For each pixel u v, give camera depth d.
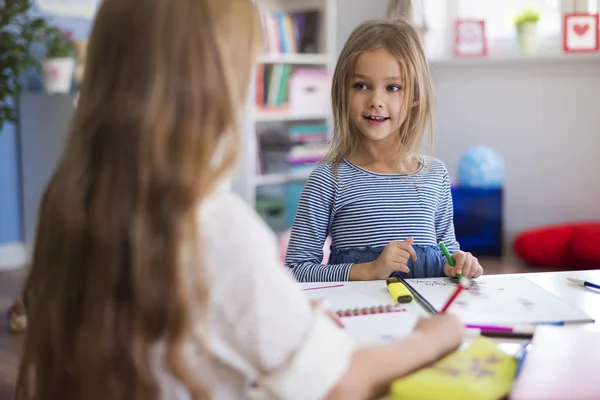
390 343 0.74
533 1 3.67
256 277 0.64
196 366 0.65
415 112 1.49
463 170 3.60
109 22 0.68
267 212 3.84
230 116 0.67
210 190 0.65
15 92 3.05
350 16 3.89
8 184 3.77
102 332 0.63
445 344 0.78
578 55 3.41
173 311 0.62
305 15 3.97
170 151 0.64
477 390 0.68
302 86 3.88
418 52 1.47
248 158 3.68
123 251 0.63
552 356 0.76
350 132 1.49
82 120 0.68
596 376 0.71
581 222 3.47
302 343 0.65
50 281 0.68
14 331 2.57
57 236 0.68
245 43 0.69
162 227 0.62
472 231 3.59
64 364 0.67
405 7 3.49
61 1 3.83
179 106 0.65
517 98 3.66
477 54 3.66
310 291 1.10
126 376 0.63
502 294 1.05
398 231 1.43
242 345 0.64
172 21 0.66
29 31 3.32
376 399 0.71
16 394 0.75
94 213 0.64
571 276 1.20
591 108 3.53
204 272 0.63
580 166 3.58
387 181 1.46
